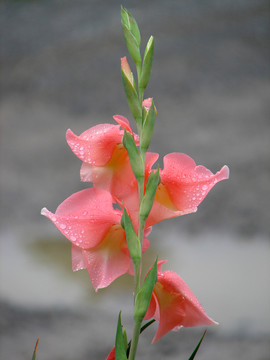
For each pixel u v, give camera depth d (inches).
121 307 114.2
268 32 337.4
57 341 101.7
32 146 227.5
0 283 124.2
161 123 240.1
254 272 129.2
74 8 397.7
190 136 225.9
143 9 382.9
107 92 280.7
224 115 246.1
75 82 293.7
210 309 113.5
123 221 29.3
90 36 348.2
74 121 253.3
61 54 327.0
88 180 30.0
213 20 358.0
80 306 114.3
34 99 278.7
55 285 123.7
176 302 30.6
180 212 30.0
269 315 111.0
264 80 285.0
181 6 383.9
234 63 303.0
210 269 130.0
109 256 29.9
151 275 29.2
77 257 30.1
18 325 106.5
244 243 144.3
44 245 146.6
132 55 29.4
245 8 377.4
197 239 147.2
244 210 162.7
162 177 30.1
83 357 97.1
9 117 261.0
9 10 399.9
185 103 261.4
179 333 105.3
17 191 185.9
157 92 272.7
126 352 30.6
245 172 189.6
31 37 350.0
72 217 29.6
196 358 96.3
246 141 218.5
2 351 98.0
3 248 144.8
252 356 96.2
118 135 29.7
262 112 248.8
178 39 328.2
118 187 30.0
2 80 303.0
